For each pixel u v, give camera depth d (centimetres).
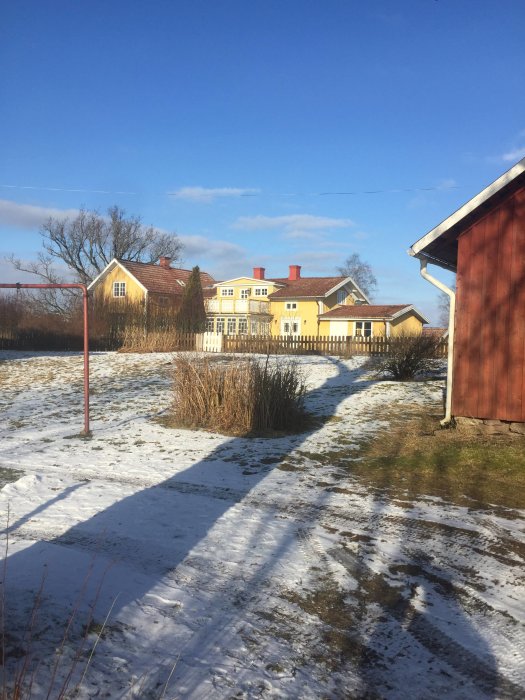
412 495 600
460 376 848
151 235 5728
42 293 4928
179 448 840
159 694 272
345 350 2466
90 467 736
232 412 974
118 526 514
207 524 522
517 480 633
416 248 854
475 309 832
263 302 4744
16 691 243
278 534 497
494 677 299
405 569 428
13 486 637
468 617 360
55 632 317
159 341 2603
